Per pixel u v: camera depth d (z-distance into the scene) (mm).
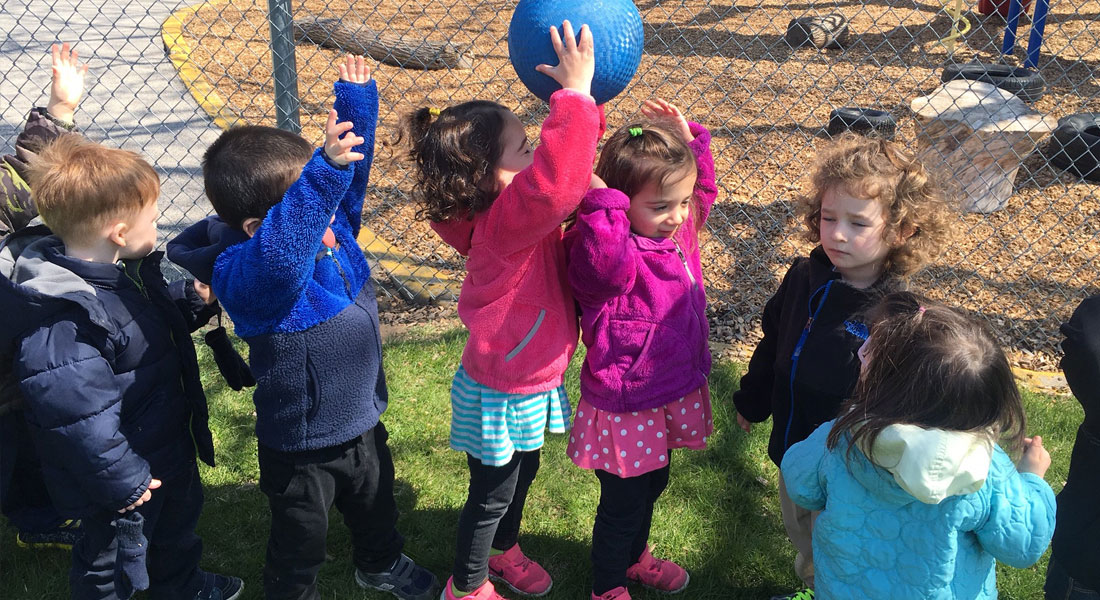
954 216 2498
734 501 3277
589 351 2439
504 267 2275
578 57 2117
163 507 2527
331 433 2342
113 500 2260
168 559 2615
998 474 1895
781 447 2500
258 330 2252
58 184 2162
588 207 2162
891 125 6617
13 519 2820
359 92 2359
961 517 1882
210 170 2234
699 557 3016
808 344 2334
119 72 8688
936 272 4984
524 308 2314
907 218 2182
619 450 2436
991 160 5590
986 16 10789
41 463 2570
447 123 2240
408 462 3457
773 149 6742
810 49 9664
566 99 2064
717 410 3748
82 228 2209
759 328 4504
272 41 4160
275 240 2084
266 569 2543
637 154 2240
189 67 8828
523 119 7469
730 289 4828
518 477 2625
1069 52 9445
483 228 2295
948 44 9328
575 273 2244
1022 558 1920
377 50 9070
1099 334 2066
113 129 7102
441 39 10117
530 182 2096
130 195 2221
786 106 7770
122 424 2318
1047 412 3742
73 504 2361
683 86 8352
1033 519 1896
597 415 2465
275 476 2395
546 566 2986
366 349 2383
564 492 3301
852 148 2240
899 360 1827
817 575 2076
